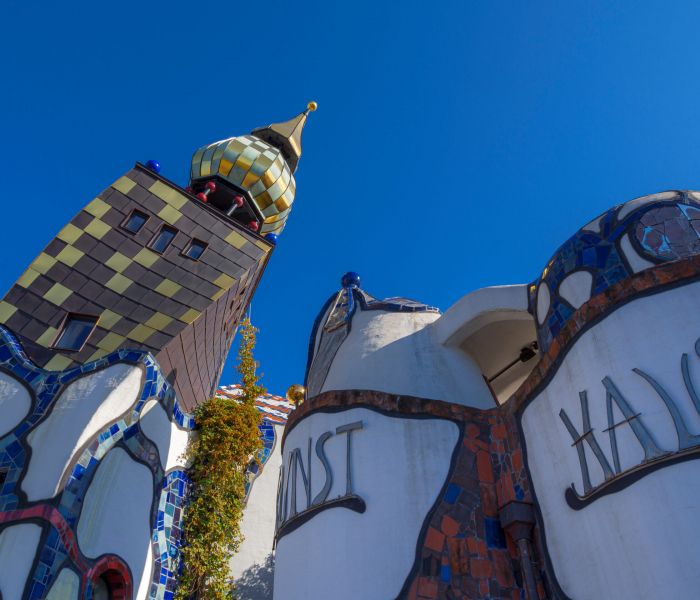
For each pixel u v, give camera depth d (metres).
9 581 8.41
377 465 10.48
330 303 16.84
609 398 8.19
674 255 9.15
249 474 17.64
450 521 9.80
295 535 10.44
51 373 11.31
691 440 7.14
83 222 14.48
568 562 8.36
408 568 9.29
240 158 26.36
